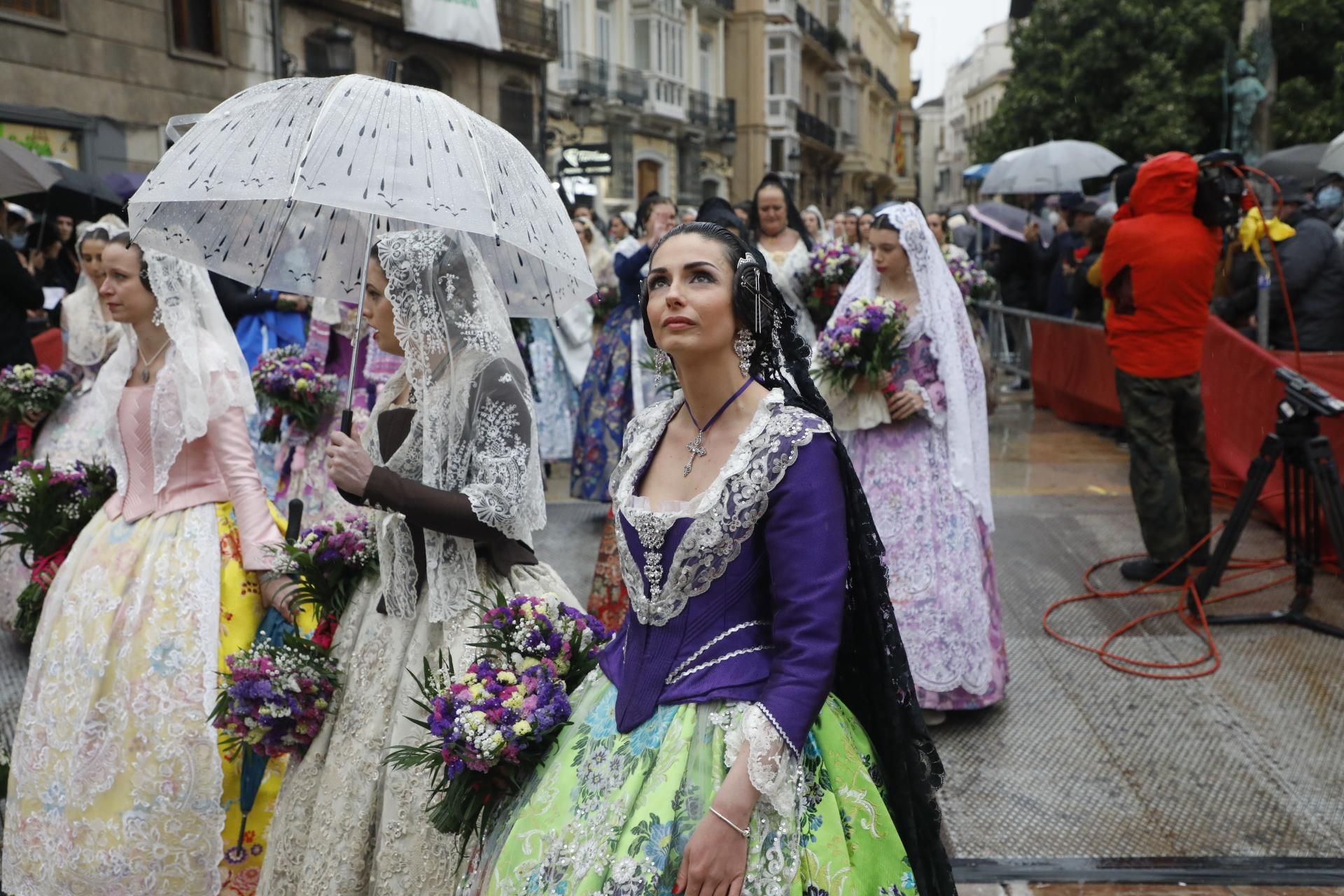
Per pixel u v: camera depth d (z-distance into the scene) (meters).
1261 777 3.74
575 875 1.86
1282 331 7.73
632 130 30.45
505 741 2.03
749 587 1.98
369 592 2.74
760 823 1.86
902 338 4.27
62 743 2.96
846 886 1.88
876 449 4.34
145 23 13.91
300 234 3.09
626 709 1.99
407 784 2.44
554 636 2.29
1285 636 4.94
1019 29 26.42
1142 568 5.69
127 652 2.97
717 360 2.04
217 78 15.16
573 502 7.84
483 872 2.06
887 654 2.00
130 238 3.06
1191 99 22.42
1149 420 5.53
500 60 23.39
